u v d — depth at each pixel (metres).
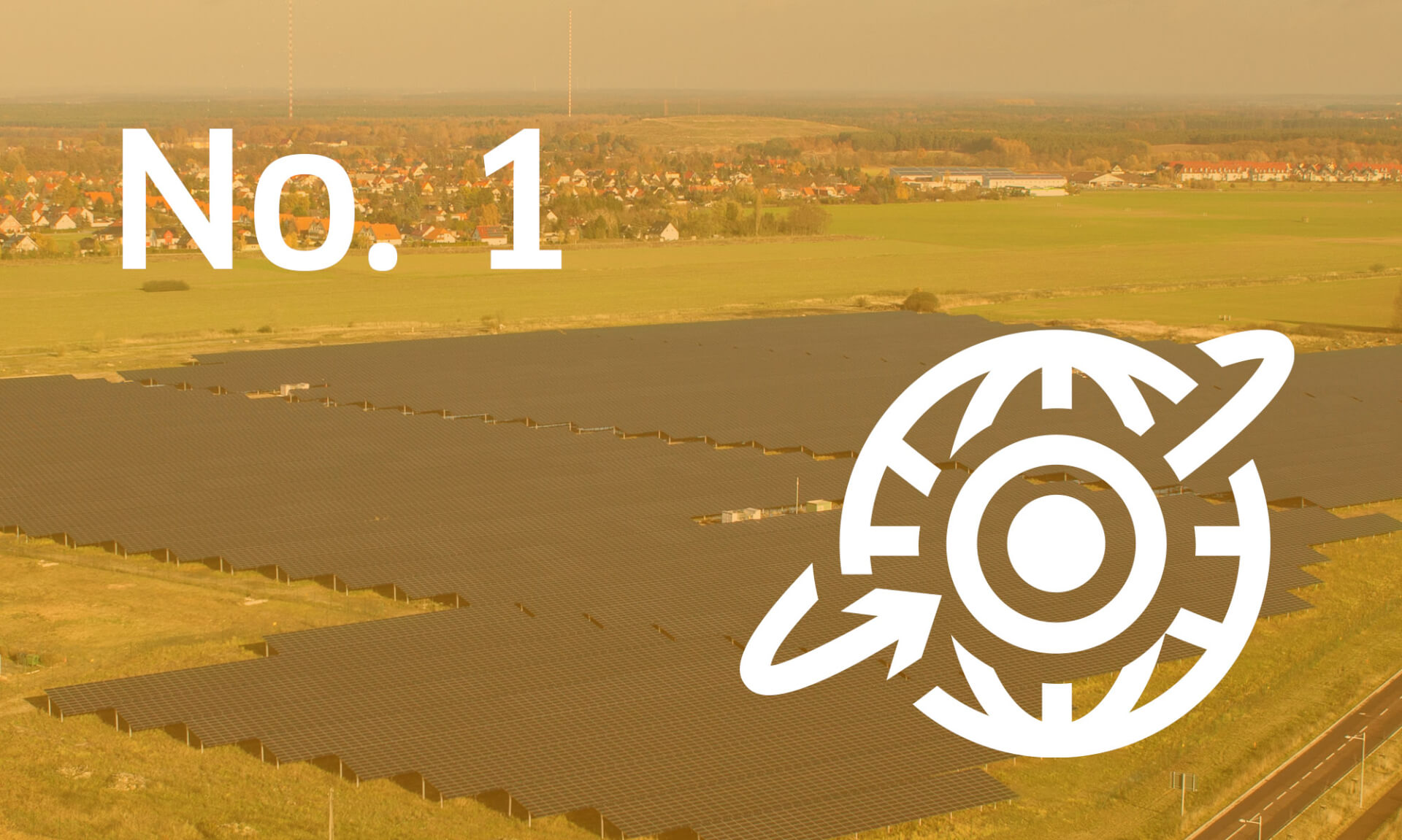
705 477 116.12
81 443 122.50
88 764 65.56
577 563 93.50
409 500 107.81
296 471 115.50
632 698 71.94
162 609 87.00
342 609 87.56
